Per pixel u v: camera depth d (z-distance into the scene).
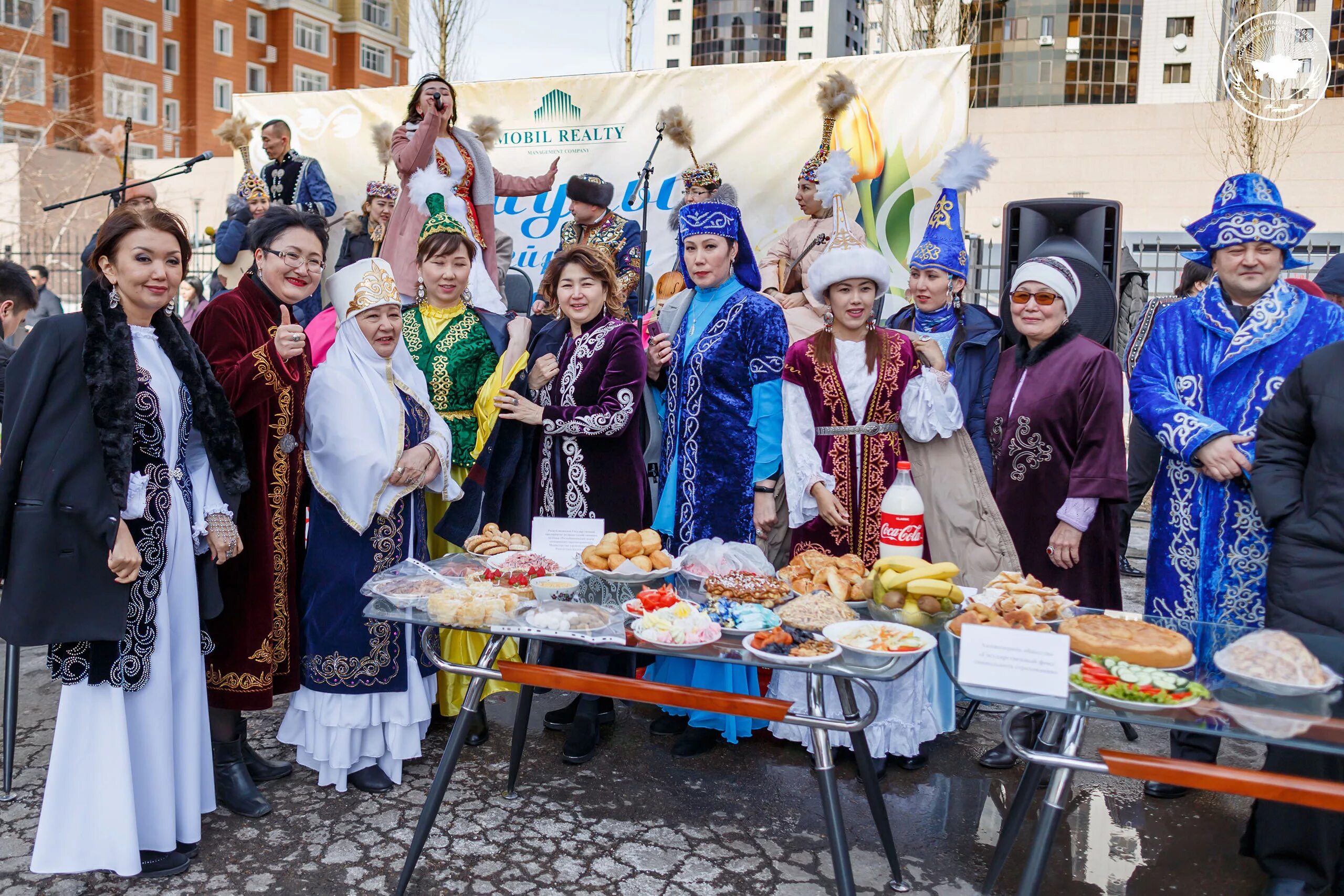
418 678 3.02
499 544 2.80
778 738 3.47
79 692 2.36
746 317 3.24
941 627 2.20
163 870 2.47
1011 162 14.24
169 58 28.94
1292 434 2.44
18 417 2.28
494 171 5.36
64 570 2.28
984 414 3.56
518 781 3.07
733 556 2.63
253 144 6.00
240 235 6.02
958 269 3.77
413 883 2.44
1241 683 1.89
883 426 3.13
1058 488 3.09
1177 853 2.66
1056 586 3.09
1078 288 3.11
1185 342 2.92
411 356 3.21
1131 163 13.74
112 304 2.38
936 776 3.16
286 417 2.87
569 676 2.29
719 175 5.07
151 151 27.83
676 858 2.59
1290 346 2.75
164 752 2.46
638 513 3.32
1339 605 2.26
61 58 26.19
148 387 2.43
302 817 2.80
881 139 4.83
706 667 3.30
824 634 2.14
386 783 2.99
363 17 33.59
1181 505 2.88
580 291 3.28
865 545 3.13
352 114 5.80
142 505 2.37
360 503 2.83
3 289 3.44
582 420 3.20
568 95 5.31
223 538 2.60
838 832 2.10
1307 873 2.36
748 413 3.25
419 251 3.47
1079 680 1.86
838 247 3.17
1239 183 2.78
